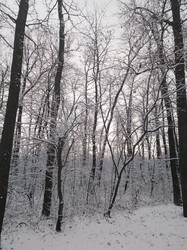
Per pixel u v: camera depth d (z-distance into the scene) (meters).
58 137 8.13
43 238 7.95
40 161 11.88
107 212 10.73
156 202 15.77
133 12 10.45
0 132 10.92
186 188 9.96
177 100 10.40
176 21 10.39
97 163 16.12
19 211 10.52
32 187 12.64
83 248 7.38
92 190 13.70
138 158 22.05
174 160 13.48
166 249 7.11
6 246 7.28
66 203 11.51
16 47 7.01
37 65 14.88
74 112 9.06
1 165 6.25
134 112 14.34
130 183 18.39
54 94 10.27
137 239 8.00
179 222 9.30
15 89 6.75
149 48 10.20
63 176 12.10
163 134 22.12
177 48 10.06
